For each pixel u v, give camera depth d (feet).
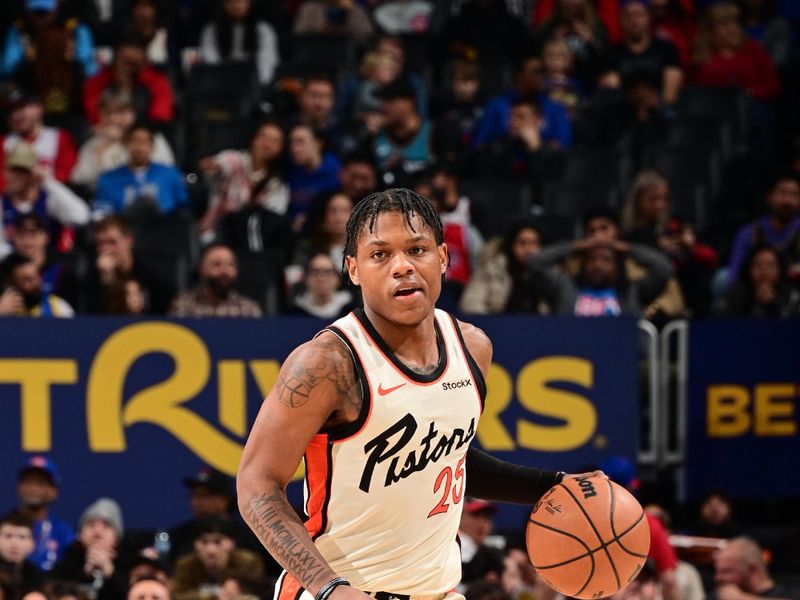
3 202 65.46
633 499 24.09
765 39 89.30
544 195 69.87
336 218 61.11
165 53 83.92
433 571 22.95
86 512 50.85
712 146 76.38
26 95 73.15
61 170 72.38
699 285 64.59
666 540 47.39
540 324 52.75
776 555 54.44
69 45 78.69
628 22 82.99
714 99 81.00
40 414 50.96
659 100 78.89
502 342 52.70
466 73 79.20
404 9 89.04
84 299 57.98
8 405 50.88
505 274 59.67
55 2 83.20
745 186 73.51
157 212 66.03
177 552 49.70
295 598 22.77
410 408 21.70
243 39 83.51
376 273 21.26
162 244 63.57
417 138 73.46
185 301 56.75
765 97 84.89
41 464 50.01
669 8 88.22
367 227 21.38
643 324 55.11
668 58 83.05
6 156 68.08
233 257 56.75
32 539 47.57
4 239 64.59
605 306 57.41
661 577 46.96
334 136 73.31
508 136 73.00
